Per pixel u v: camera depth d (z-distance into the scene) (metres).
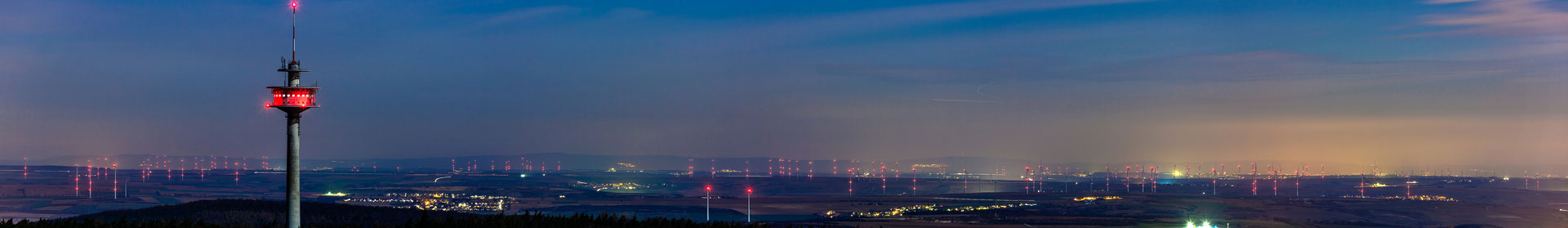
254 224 102.06
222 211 110.00
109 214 108.62
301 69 54.00
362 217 101.75
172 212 107.88
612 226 70.50
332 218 99.94
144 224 69.38
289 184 54.16
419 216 104.56
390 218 102.06
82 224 68.19
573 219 70.56
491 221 67.12
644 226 71.94
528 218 70.56
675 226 73.94
